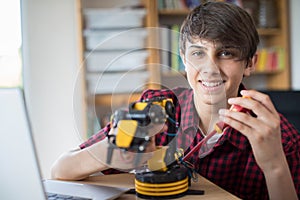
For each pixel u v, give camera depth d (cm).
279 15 318
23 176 63
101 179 99
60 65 292
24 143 61
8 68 289
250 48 104
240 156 109
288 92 164
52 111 290
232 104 89
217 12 101
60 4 291
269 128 87
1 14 285
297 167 106
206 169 109
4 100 61
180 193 81
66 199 78
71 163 98
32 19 288
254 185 110
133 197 83
